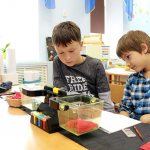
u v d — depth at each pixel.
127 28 3.52
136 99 1.23
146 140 0.70
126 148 0.64
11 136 0.75
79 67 1.37
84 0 3.16
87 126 0.75
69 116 0.76
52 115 0.80
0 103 1.20
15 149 0.65
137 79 1.25
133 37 1.13
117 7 3.60
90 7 3.19
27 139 0.72
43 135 0.75
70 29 1.14
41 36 2.84
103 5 3.58
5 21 2.62
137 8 3.41
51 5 2.80
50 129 0.77
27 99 1.11
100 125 0.82
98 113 0.81
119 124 0.84
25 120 0.92
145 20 3.35
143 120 1.01
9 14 2.64
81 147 0.65
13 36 2.69
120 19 3.59
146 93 1.20
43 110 0.87
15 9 2.67
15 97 1.15
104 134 0.75
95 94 1.34
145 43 1.14
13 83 1.96
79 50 1.21
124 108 1.27
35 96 0.98
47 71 2.84
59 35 1.12
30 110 1.04
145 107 1.19
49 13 2.86
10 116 0.97
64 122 0.78
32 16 2.79
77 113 0.75
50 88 0.90
